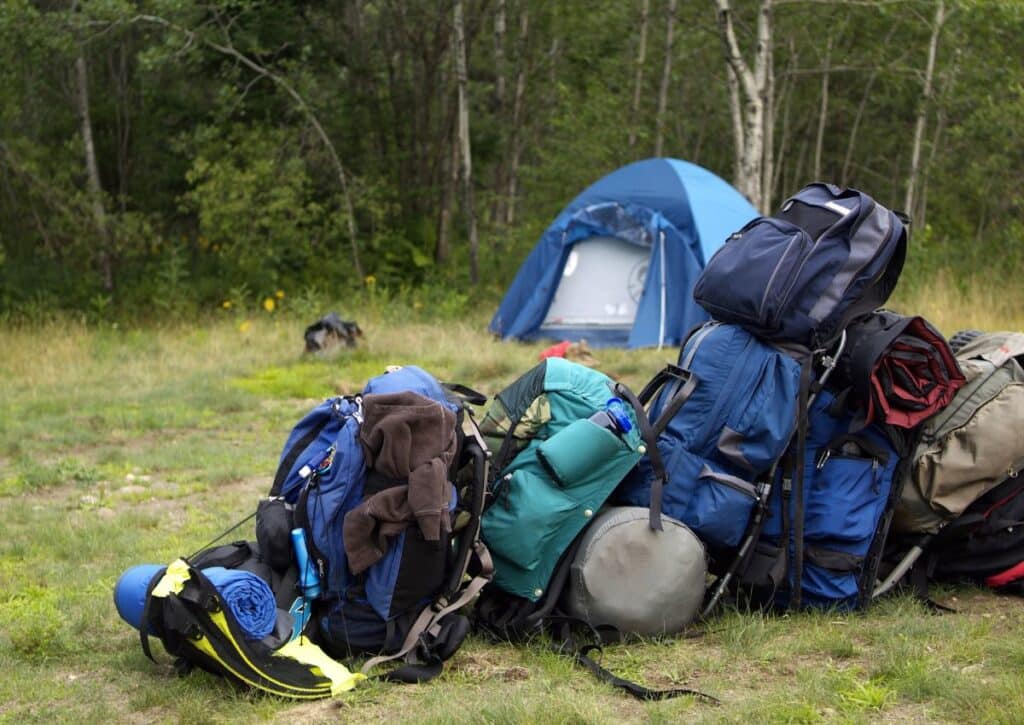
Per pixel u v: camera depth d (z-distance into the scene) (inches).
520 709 155.8
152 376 526.9
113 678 179.5
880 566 211.5
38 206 861.2
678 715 156.6
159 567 178.9
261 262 815.1
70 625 205.2
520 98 976.9
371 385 194.4
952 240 995.3
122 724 161.2
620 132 915.4
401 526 175.2
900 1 678.5
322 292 829.8
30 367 564.7
